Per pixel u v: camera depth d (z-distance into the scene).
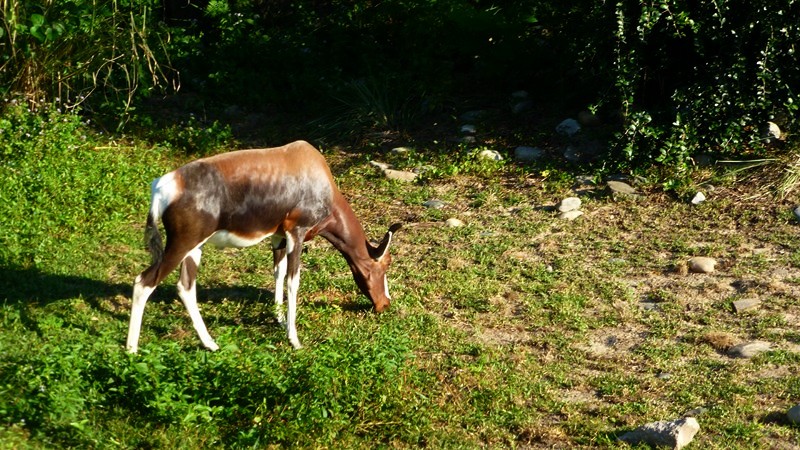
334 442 6.17
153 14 13.82
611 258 9.29
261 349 6.97
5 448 5.41
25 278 8.34
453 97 13.30
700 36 10.80
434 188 11.13
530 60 12.97
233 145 12.54
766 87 10.66
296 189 7.49
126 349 6.84
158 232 6.98
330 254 9.49
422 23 13.48
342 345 7.04
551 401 6.85
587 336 7.89
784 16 10.46
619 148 11.04
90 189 10.20
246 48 14.24
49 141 11.09
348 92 13.36
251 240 7.41
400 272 9.08
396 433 6.35
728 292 8.52
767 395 6.84
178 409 6.05
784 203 10.01
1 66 12.13
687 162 10.83
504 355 7.54
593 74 11.74
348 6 14.85
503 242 9.69
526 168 11.30
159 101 13.71
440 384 7.03
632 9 10.97
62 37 12.00
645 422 6.54
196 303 7.56
